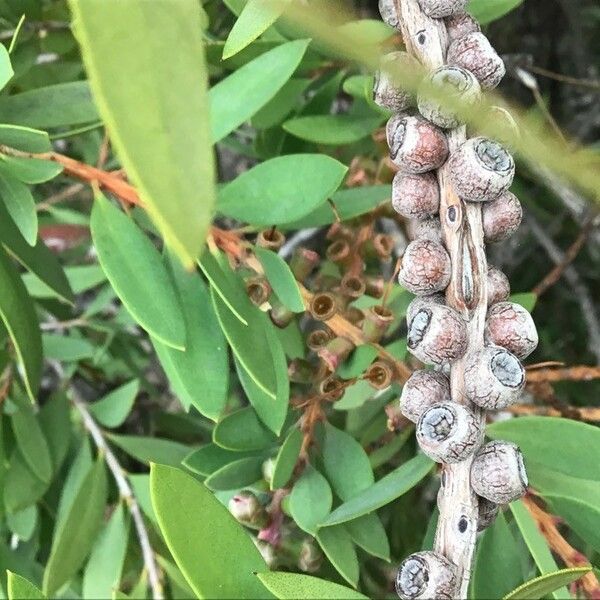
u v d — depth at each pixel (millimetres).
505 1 164
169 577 183
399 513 206
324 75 191
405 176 111
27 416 185
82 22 55
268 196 141
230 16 194
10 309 143
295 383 184
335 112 224
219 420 146
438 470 137
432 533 136
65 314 232
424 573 96
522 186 246
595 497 138
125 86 53
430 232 112
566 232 276
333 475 149
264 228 152
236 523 101
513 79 259
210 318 141
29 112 150
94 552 181
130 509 186
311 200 140
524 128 82
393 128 109
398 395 167
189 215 50
